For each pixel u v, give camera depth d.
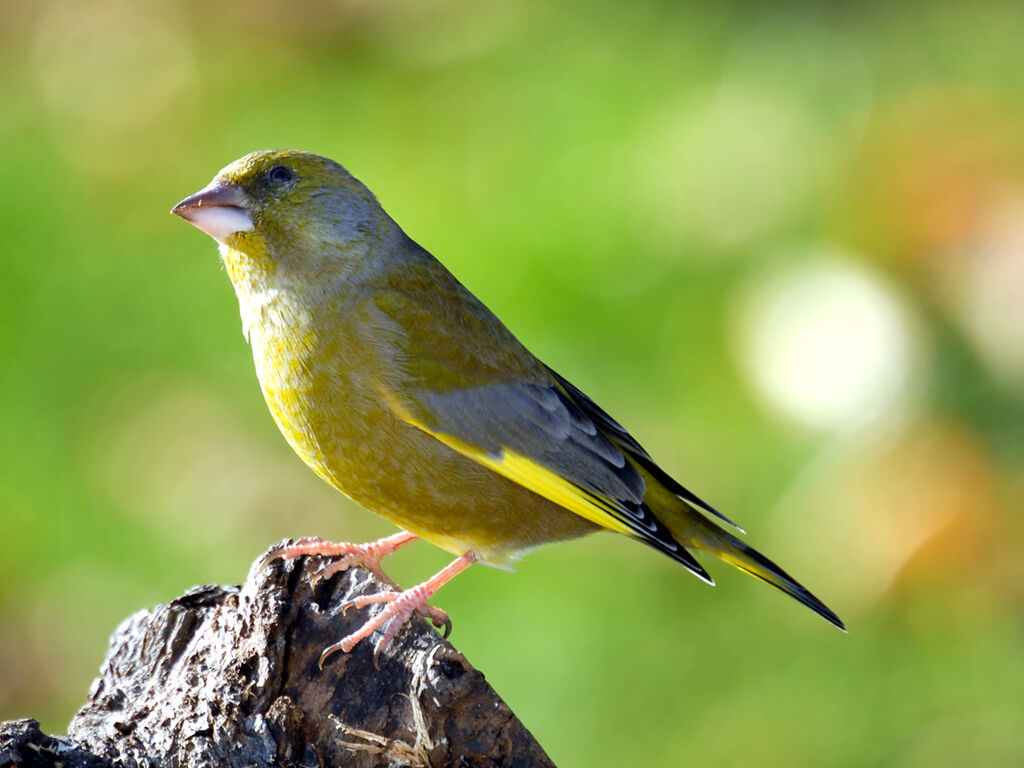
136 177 13.86
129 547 11.54
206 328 12.85
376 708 6.44
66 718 10.70
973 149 11.73
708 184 12.86
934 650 10.65
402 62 14.49
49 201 13.64
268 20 14.55
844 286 11.29
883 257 11.37
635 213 12.77
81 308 12.94
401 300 7.95
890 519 10.48
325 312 7.83
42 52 14.67
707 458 11.45
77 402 12.41
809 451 11.09
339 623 6.59
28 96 14.46
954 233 11.20
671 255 12.50
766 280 11.84
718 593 11.23
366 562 7.89
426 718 6.38
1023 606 10.39
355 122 14.00
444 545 8.27
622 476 8.22
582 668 10.76
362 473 7.99
